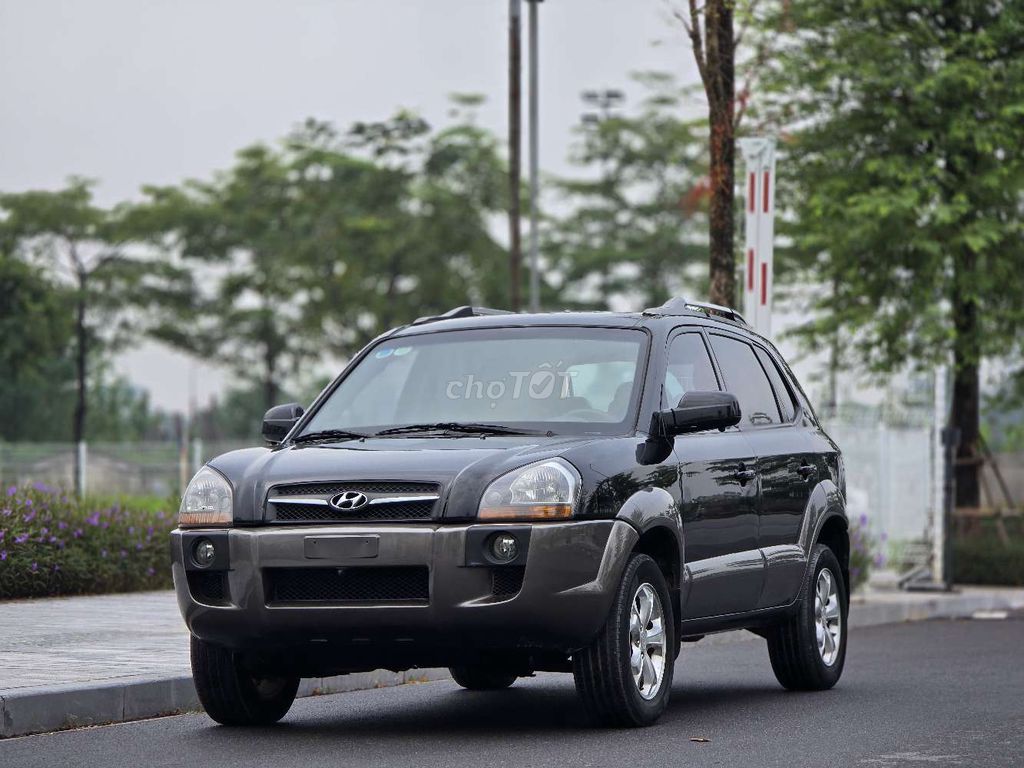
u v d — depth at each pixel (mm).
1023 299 75375
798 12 72188
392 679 31953
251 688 24953
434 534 22453
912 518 74875
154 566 47969
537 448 23562
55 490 50219
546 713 26844
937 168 71812
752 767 20766
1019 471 91438
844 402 81188
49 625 36031
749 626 28516
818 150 74875
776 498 28688
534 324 26922
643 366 25844
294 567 22906
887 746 22781
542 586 22484
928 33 72438
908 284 74688
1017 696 29500
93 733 24375
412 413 25875
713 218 47625
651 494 24312
